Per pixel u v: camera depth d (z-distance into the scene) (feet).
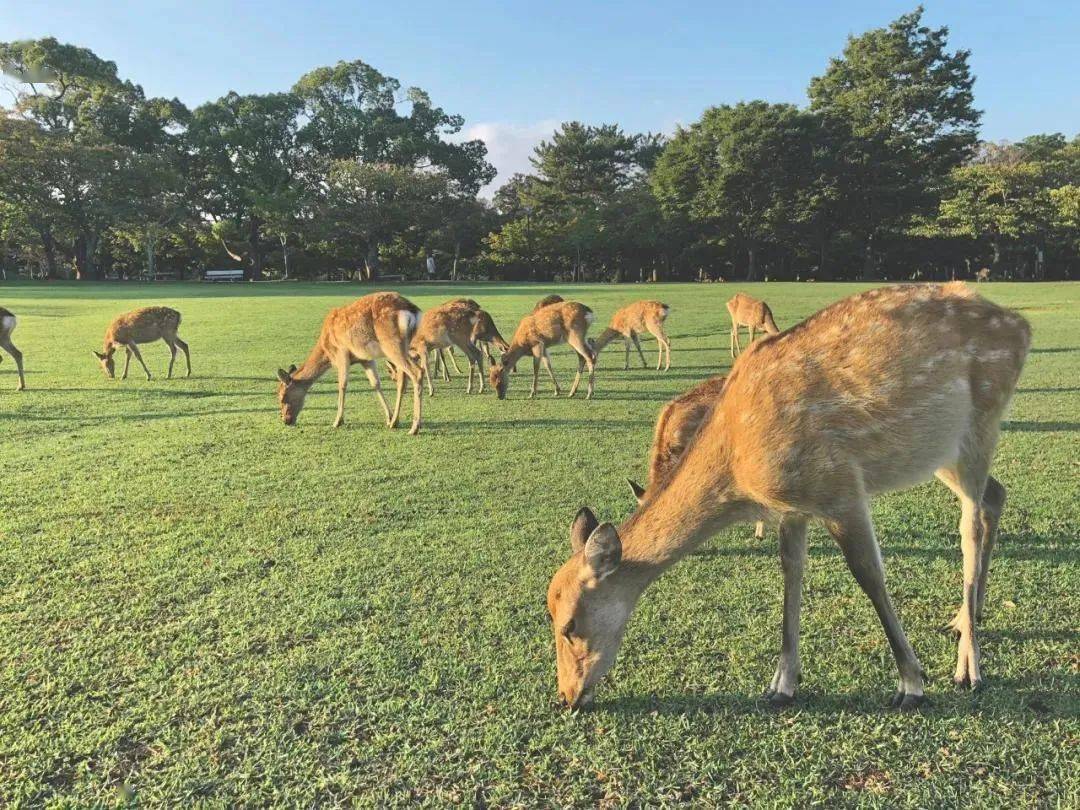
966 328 10.11
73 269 214.90
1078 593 12.82
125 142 192.85
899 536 15.93
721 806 8.29
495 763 9.11
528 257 214.69
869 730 9.50
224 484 21.09
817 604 13.01
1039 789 8.31
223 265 234.38
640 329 45.03
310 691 10.69
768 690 10.36
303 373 30.27
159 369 46.37
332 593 13.87
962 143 178.60
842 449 9.52
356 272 238.27
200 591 14.03
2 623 12.84
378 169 193.77
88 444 26.30
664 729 9.68
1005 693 10.09
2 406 33.81
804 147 176.55
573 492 19.83
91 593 13.96
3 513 18.57
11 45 178.70
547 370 46.14
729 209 181.78
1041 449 22.07
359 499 19.56
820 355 9.60
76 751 9.49
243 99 209.05
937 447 10.00
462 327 37.86
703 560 15.19
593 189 223.30
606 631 9.82
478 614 12.96
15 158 156.46
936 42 175.63
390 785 8.79
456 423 29.76
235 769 9.12
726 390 10.14
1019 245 181.68
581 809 8.29
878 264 207.21
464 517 17.99
